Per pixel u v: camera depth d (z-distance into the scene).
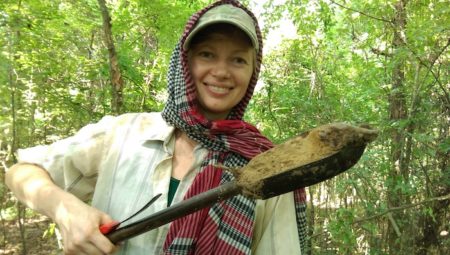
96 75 4.77
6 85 4.47
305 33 5.40
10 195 6.56
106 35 3.91
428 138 3.97
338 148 0.87
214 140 1.20
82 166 1.24
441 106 4.51
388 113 4.68
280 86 5.40
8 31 4.29
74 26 4.77
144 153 1.22
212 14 1.20
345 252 4.23
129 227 1.01
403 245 4.46
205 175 1.15
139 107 5.13
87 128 1.31
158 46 5.47
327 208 5.58
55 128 5.31
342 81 5.52
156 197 1.01
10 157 4.77
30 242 6.01
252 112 5.68
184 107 1.22
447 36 4.26
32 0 4.26
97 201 1.21
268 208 1.22
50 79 4.88
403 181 4.04
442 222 4.59
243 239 1.14
